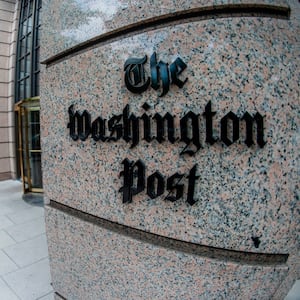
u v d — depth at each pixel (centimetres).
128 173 155
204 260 138
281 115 129
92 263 179
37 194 673
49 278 300
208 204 135
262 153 129
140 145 150
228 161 131
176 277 145
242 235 133
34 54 730
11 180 836
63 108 191
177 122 139
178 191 140
